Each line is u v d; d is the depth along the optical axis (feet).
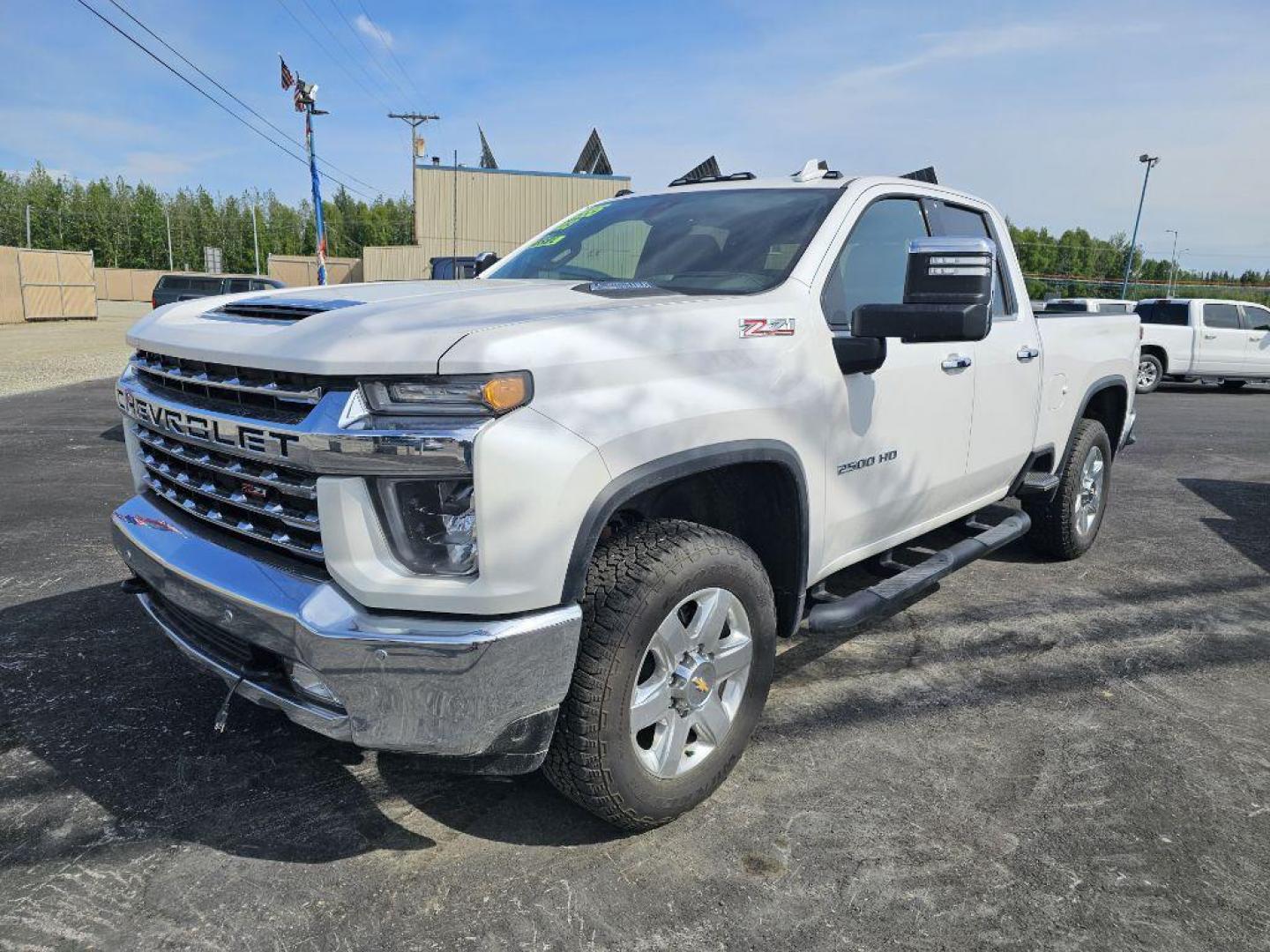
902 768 9.55
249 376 7.34
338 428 6.54
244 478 7.39
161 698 10.85
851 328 9.18
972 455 12.55
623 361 7.36
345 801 8.80
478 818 8.56
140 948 6.80
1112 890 7.63
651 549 7.72
